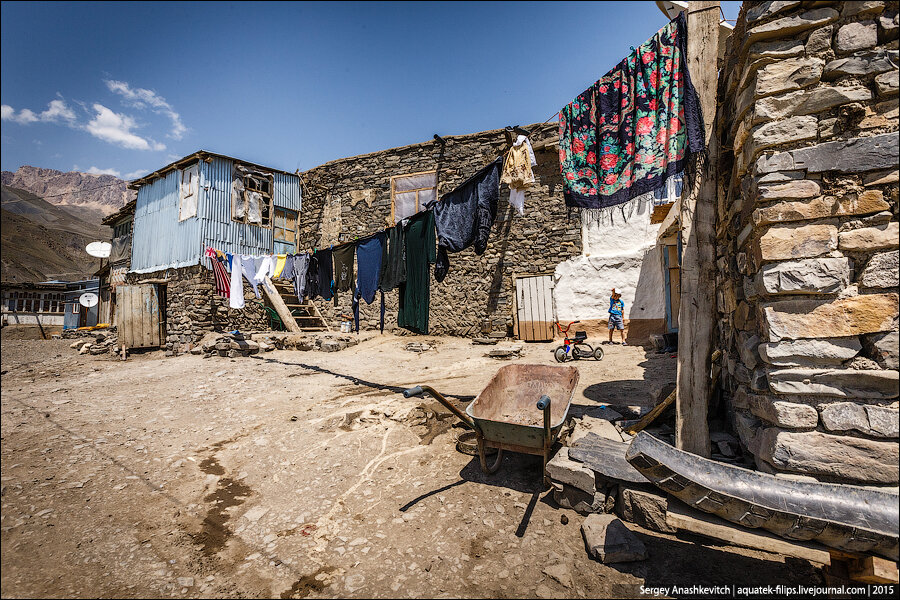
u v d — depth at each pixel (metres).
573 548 2.83
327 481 3.96
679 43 3.58
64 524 3.18
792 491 2.37
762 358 2.70
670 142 3.57
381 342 12.34
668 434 3.90
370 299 6.95
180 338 12.38
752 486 2.46
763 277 2.65
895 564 2.03
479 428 3.66
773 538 2.29
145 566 2.76
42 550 2.87
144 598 2.47
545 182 11.84
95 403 6.32
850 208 2.48
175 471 4.17
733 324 3.63
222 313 12.68
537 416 4.65
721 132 3.92
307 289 8.69
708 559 2.65
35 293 23.30
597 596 2.39
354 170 14.89
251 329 13.45
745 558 2.65
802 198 2.59
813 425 2.47
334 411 5.92
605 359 8.94
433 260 5.90
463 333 12.60
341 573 2.69
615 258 10.90
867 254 2.46
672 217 7.56
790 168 2.63
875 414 2.33
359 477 4.02
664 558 2.67
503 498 3.52
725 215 3.89
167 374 8.40
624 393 6.07
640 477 3.04
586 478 3.17
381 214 14.26
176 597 2.49
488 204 5.23
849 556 2.16
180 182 13.78
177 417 5.77
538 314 11.73
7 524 3.12
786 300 2.60
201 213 12.94
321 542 3.03
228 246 13.62
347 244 7.52
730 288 3.78
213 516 3.40
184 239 13.24
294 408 6.17
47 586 2.54
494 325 12.20
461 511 3.36
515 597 2.42
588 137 4.23
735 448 3.25
